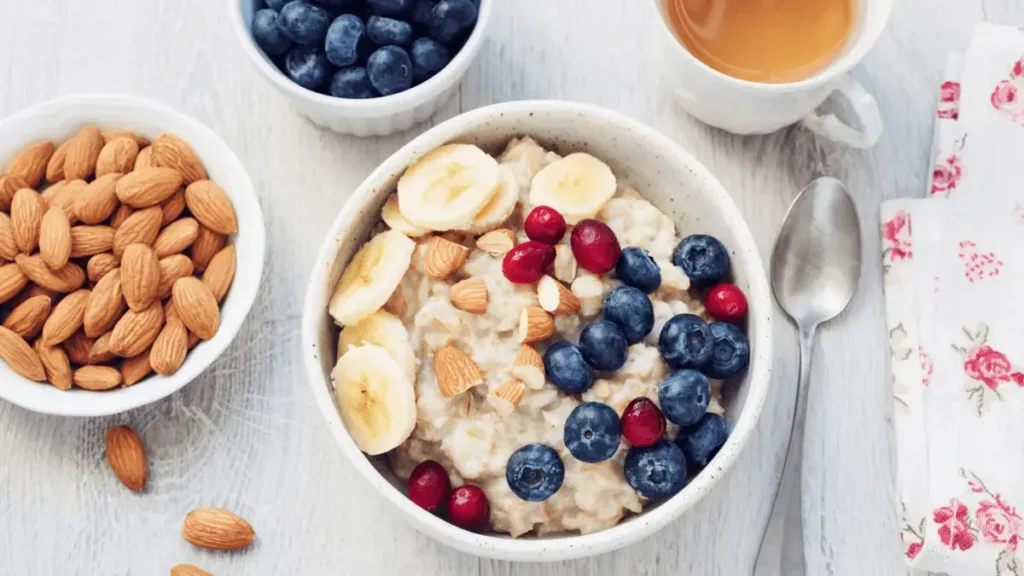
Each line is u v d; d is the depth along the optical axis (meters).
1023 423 0.64
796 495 0.64
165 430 0.65
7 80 0.68
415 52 0.64
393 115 0.65
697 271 0.62
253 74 0.68
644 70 0.69
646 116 0.68
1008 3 0.69
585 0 0.69
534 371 0.59
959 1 0.69
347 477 0.65
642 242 0.62
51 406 0.62
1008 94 0.66
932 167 0.67
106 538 0.64
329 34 0.63
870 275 0.67
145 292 0.63
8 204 0.65
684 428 0.60
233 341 0.65
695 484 0.58
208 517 0.64
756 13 0.66
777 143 0.68
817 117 0.67
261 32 0.64
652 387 0.60
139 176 0.64
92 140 0.65
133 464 0.64
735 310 0.61
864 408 0.66
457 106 0.68
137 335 0.63
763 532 0.65
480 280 0.60
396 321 0.60
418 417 0.60
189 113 0.68
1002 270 0.65
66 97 0.65
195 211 0.65
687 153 0.62
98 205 0.64
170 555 0.64
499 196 0.61
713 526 0.65
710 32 0.66
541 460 0.59
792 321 0.66
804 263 0.66
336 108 0.64
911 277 0.66
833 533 0.65
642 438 0.59
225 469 0.65
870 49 0.63
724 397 0.62
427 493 0.59
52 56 0.68
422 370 0.60
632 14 0.69
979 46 0.67
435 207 0.61
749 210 0.68
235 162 0.65
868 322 0.66
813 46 0.66
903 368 0.65
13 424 0.65
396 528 0.64
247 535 0.64
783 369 0.66
